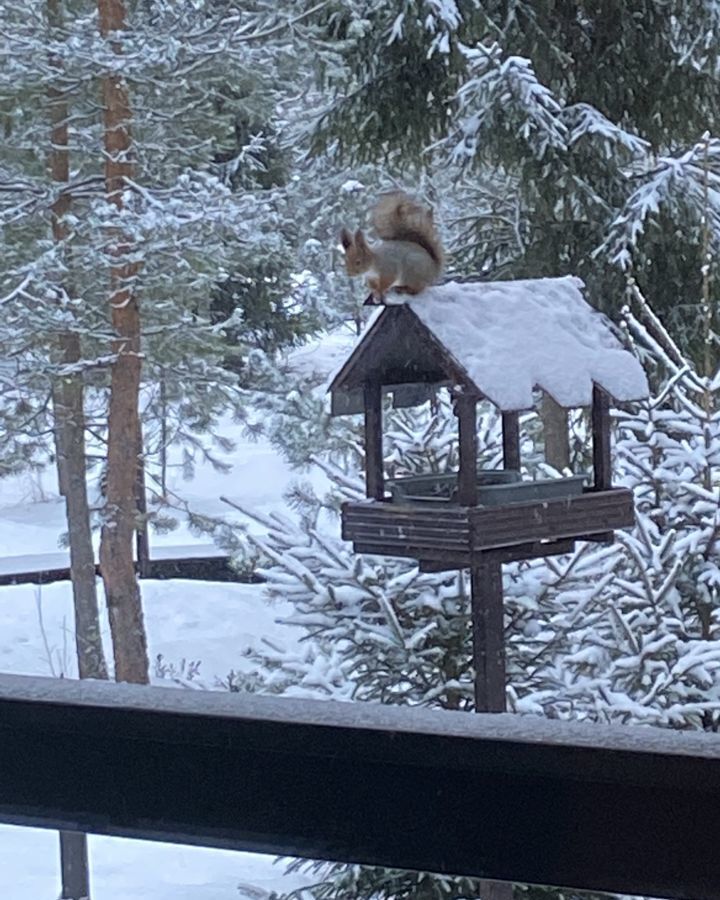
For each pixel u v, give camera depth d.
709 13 7.55
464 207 9.95
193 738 1.29
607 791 1.15
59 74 8.04
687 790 1.12
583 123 7.45
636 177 7.86
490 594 4.22
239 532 9.98
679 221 7.48
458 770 1.20
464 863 1.20
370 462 4.26
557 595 5.33
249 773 1.28
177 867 6.11
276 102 9.16
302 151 9.12
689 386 5.95
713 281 7.62
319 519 8.55
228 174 9.84
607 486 4.29
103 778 1.33
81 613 9.23
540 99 7.25
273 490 16.06
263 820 1.28
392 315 4.05
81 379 8.94
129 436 8.82
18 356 8.80
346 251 4.05
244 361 10.84
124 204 8.13
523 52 7.61
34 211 8.52
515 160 7.49
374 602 5.42
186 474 11.30
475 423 3.93
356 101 8.00
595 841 1.16
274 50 8.12
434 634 5.33
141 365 8.98
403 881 5.12
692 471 5.86
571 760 1.15
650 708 4.97
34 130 8.61
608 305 7.61
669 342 6.11
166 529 10.07
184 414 10.03
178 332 9.06
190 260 8.36
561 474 6.25
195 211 8.14
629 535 5.54
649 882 1.14
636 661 5.09
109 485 8.91
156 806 1.31
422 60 7.80
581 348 4.20
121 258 8.08
